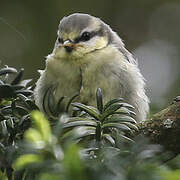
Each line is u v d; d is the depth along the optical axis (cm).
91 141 571
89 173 415
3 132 626
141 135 729
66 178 406
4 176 628
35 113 477
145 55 1666
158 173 420
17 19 1622
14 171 573
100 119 613
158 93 1372
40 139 455
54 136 460
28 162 439
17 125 632
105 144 582
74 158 410
